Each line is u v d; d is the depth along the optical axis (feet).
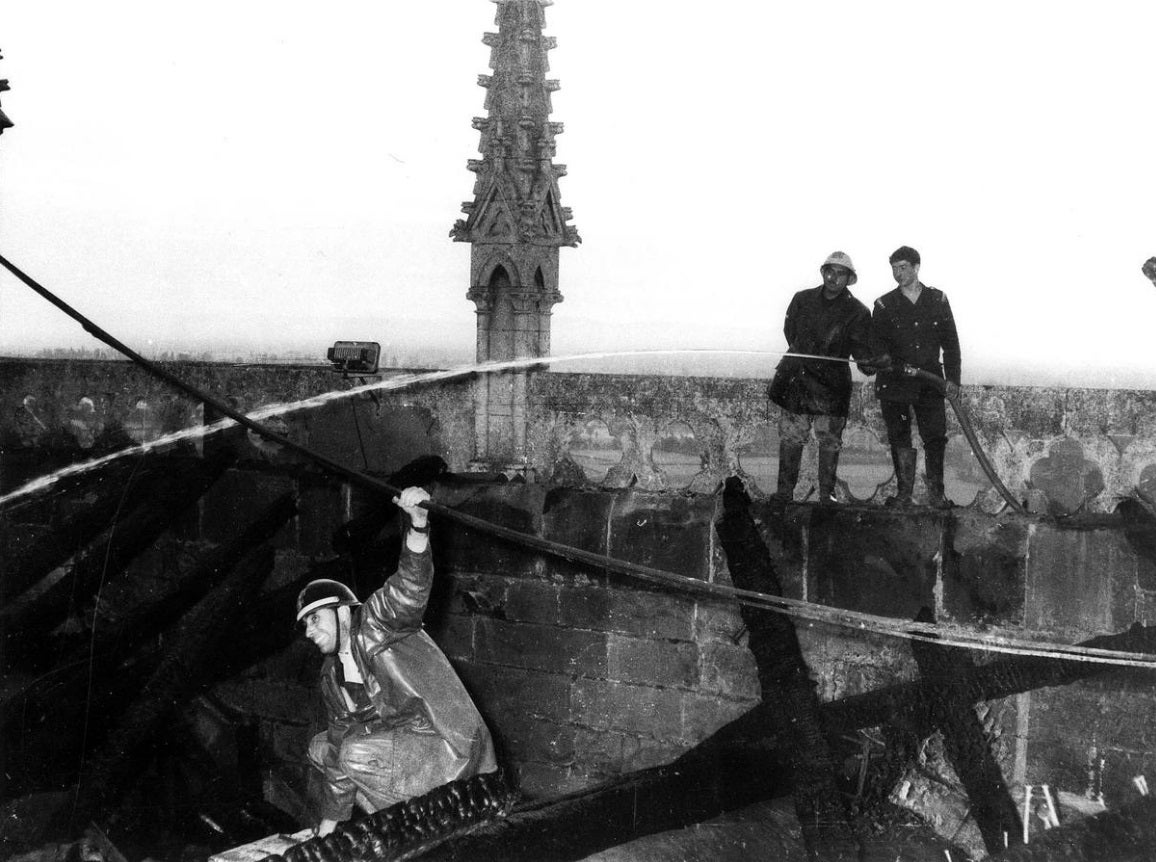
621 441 34.81
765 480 35.40
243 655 41.06
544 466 36.17
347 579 38.45
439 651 33.06
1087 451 28.73
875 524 30.81
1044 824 28.63
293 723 40.40
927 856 29.37
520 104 36.37
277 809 40.16
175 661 40.98
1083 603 28.45
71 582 43.88
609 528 34.27
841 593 31.24
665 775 32.01
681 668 33.58
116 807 40.06
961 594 29.86
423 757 32.30
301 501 40.09
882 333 30.60
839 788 30.73
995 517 29.60
